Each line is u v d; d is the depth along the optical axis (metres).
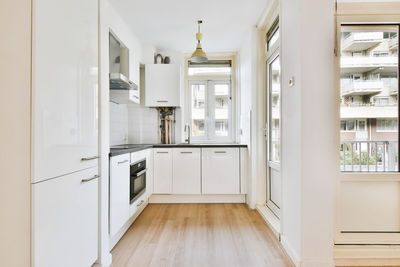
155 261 1.91
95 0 1.70
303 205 1.75
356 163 2.05
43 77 1.14
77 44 1.45
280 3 2.21
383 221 1.98
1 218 1.10
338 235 1.93
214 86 4.27
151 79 3.81
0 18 1.08
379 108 2.04
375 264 1.81
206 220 2.84
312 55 1.76
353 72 2.05
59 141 1.27
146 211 3.21
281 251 2.06
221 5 2.65
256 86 3.24
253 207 3.28
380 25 1.99
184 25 3.13
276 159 2.97
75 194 1.44
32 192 1.08
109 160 2.00
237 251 2.07
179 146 3.55
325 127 1.75
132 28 3.19
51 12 1.20
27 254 1.09
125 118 3.90
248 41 3.36
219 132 4.27
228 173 3.55
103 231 1.80
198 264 1.87
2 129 1.10
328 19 1.76
